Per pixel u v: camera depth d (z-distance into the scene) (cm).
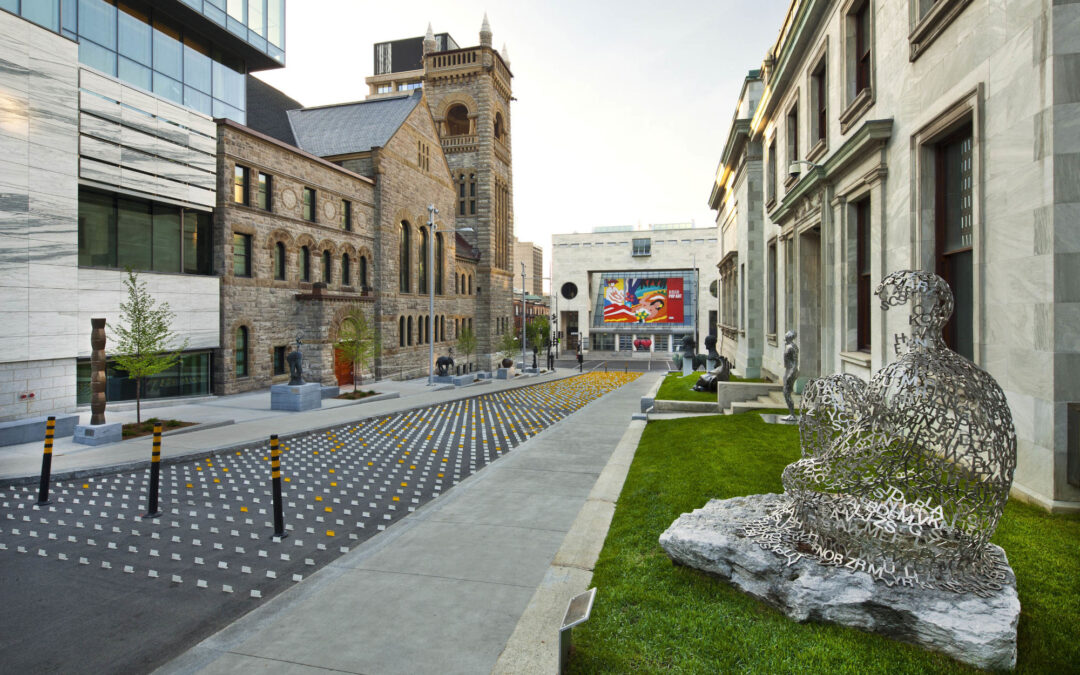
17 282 1684
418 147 4331
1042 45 654
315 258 3188
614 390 3075
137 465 1229
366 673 453
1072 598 464
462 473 1200
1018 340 709
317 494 1032
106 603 602
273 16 2975
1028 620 441
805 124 1725
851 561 473
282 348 2953
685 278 8244
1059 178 638
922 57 966
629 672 414
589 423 1764
